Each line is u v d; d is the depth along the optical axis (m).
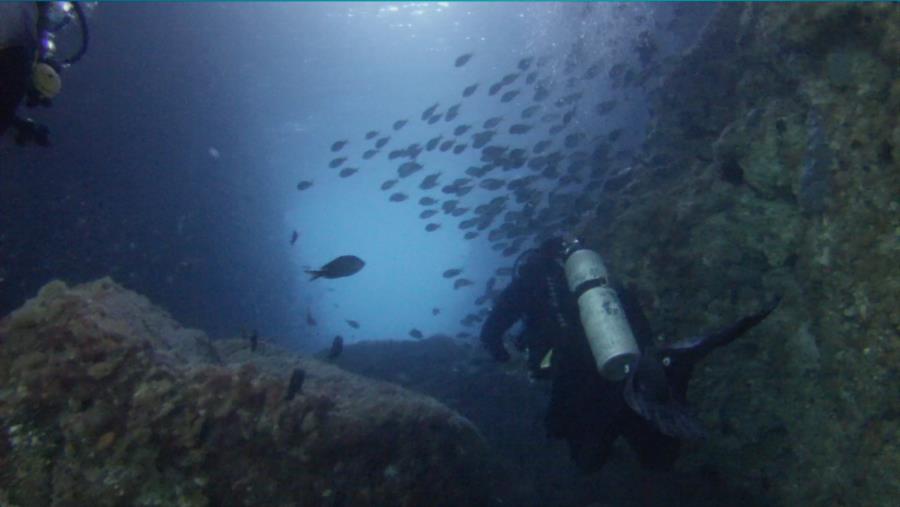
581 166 12.45
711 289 5.19
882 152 3.89
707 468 5.00
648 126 8.82
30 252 15.38
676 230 5.57
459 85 30.84
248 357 6.04
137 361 3.52
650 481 5.51
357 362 10.83
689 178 6.28
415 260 101.12
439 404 4.79
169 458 3.33
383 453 3.89
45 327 3.53
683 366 3.63
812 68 4.89
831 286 4.12
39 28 3.34
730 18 7.53
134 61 18.39
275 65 24.30
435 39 25.73
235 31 21.03
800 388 4.39
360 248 93.25
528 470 6.57
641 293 5.66
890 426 3.56
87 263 16.73
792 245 4.79
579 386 4.14
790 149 4.93
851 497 3.72
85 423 3.28
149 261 19.27
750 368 4.79
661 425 3.27
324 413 3.76
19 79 2.93
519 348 4.84
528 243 16.06
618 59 21.05
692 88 7.51
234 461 3.42
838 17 4.50
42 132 3.54
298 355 6.41
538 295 4.54
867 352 3.75
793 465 4.36
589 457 4.10
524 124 13.88
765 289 4.88
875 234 3.79
